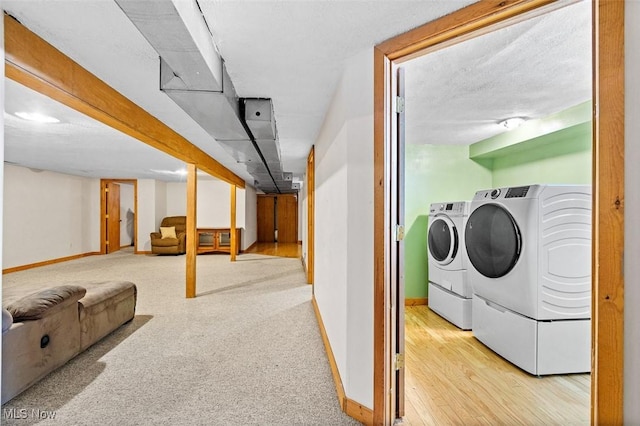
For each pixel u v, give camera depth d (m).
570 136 2.71
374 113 1.54
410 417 1.65
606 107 0.90
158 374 2.08
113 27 1.38
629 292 0.87
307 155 4.61
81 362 2.24
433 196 3.67
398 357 1.63
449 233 3.03
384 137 1.51
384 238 1.51
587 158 2.63
